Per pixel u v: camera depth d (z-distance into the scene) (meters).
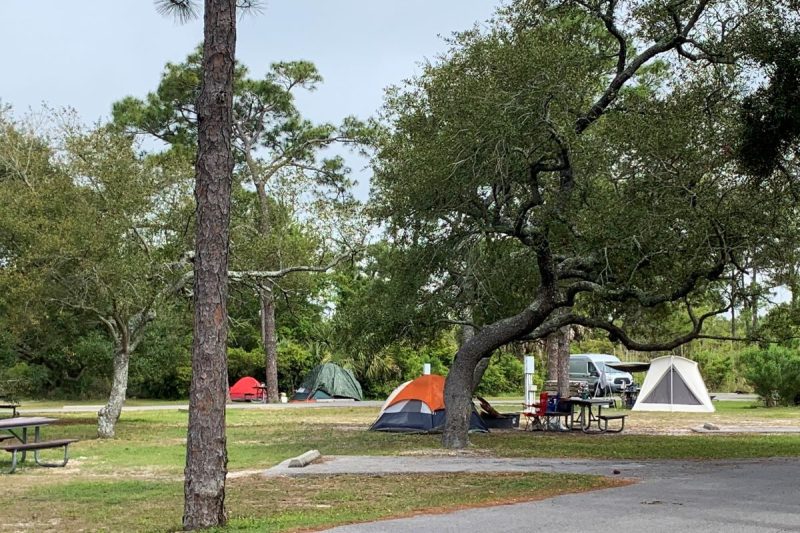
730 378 51.94
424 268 19.30
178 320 33.53
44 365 42.16
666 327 26.77
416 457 16.45
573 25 16.86
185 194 23.14
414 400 23.03
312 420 28.44
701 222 14.56
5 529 9.30
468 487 11.77
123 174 21.36
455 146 15.49
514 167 15.68
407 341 22.70
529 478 12.64
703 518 8.82
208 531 8.67
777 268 16.22
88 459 16.83
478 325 21.25
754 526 8.35
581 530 8.17
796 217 15.69
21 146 23.50
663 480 12.20
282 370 49.88
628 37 17.05
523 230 16.80
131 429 24.56
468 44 16.11
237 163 43.97
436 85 16.47
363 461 15.60
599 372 44.69
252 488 11.98
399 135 18.47
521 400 45.56
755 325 20.89
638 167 15.12
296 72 43.34
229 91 9.53
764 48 14.20
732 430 23.67
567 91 15.26
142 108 40.97
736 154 14.47
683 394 33.53
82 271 20.53
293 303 31.67
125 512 10.34
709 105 15.52
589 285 17.33
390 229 18.52
